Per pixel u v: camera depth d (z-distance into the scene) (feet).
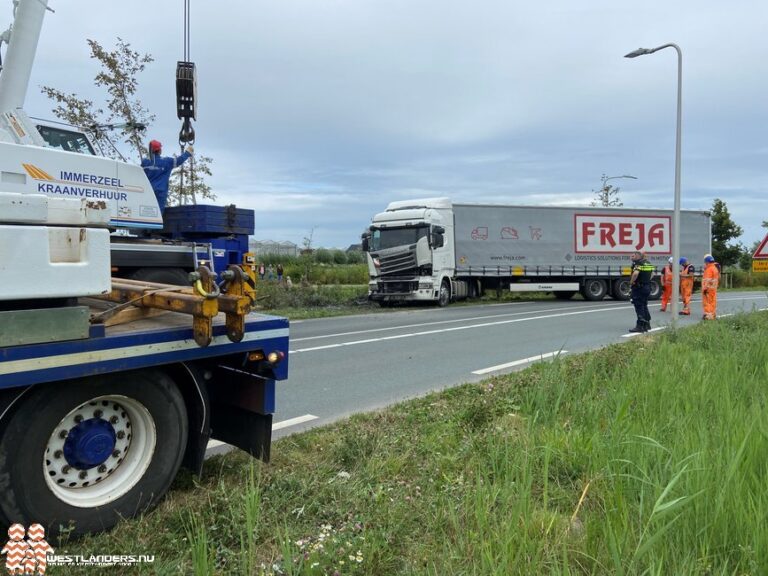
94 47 58.34
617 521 9.98
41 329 9.93
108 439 11.26
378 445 15.43
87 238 10.52
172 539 10.45
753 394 18.99
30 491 10.14
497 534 9.72
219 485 12.51
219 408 14.87
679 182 47.16
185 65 34.14
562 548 9.57
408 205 73.36
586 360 25.58
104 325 11.42
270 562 9.92
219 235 38.45
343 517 11.48
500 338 40.78
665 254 86.89
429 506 11.66
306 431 18.02
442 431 17.03
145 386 11.53
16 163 26.58
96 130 37.70
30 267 9.84
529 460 12.72
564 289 82.28
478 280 79.25
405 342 38.81
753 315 43.80
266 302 66.33
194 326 11.84
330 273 114.93
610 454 12.79
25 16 26.63
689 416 15.47
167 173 34.83
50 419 10.34
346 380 26.50
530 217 79.61
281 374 13.76
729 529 9.55
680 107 47.09
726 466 11.23
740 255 138.41
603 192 131.85
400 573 9.51
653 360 25.30
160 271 33.47
